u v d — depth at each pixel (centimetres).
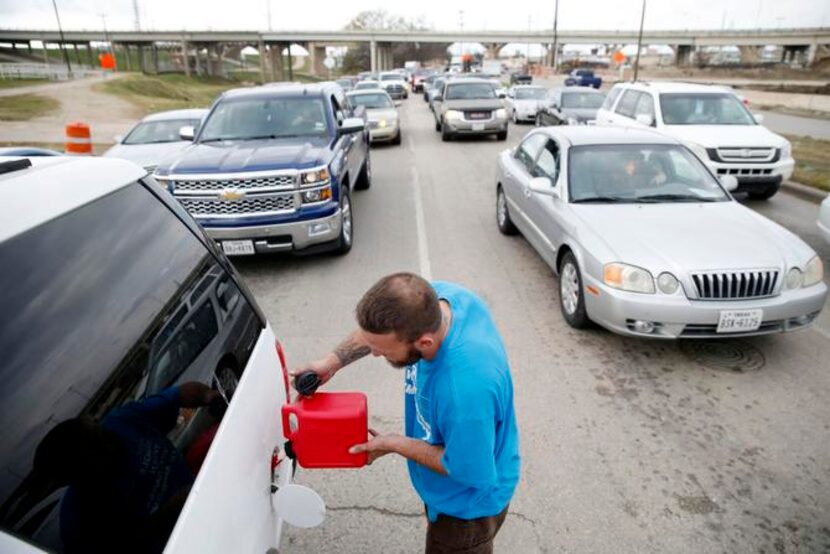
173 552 121
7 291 119
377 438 177
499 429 173
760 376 405
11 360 113
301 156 594
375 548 265
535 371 413
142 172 194
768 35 7900
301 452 180
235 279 212
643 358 431
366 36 8938
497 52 10481
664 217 470
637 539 268
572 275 478
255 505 169
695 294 396
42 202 139
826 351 440
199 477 139
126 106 3092
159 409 140
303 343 459
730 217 471
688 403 373
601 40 8756
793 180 1012
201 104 4156
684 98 981
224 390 167
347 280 593
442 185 1054
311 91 746
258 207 574
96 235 151
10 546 98
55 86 3900
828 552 261
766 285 398
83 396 123
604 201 507
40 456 109
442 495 179
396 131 1548
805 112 2314
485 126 1594
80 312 133
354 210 882
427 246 700
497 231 761
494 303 531
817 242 714
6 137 1780
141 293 155
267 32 8800
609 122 1136
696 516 281
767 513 282
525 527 275
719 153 851
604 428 348
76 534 110
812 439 336
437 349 157
